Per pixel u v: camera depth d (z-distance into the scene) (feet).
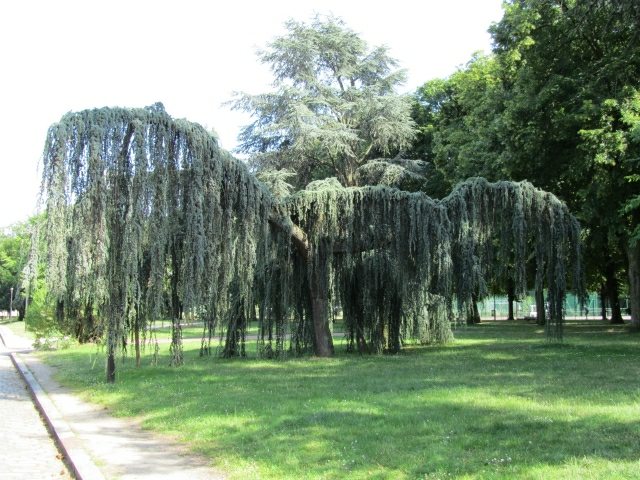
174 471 22.24
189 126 47.32
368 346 65.62
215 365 56.95
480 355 59.47
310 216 61.26
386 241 61.21
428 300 69.97
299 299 64.23
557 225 62.08
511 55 79.51
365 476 19.75
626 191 71.82
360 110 111.04
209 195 48.19
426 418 27.78
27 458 26.71
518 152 76.13
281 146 115.55
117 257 44.24
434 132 115.85
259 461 22.35
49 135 41.32
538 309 133.69
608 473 18.24
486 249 62.39
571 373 42.32
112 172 43.73
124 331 46.91
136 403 37.01
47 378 54.75
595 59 76.84
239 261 52.60
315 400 34.09
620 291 183.93
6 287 257.34
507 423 25.86
